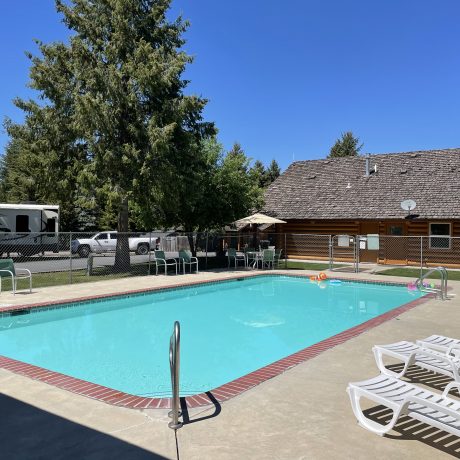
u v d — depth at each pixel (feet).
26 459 11.31
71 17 56.34
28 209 83.87
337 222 80.84
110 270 64.34
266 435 12.64
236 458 11.36
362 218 75.51
